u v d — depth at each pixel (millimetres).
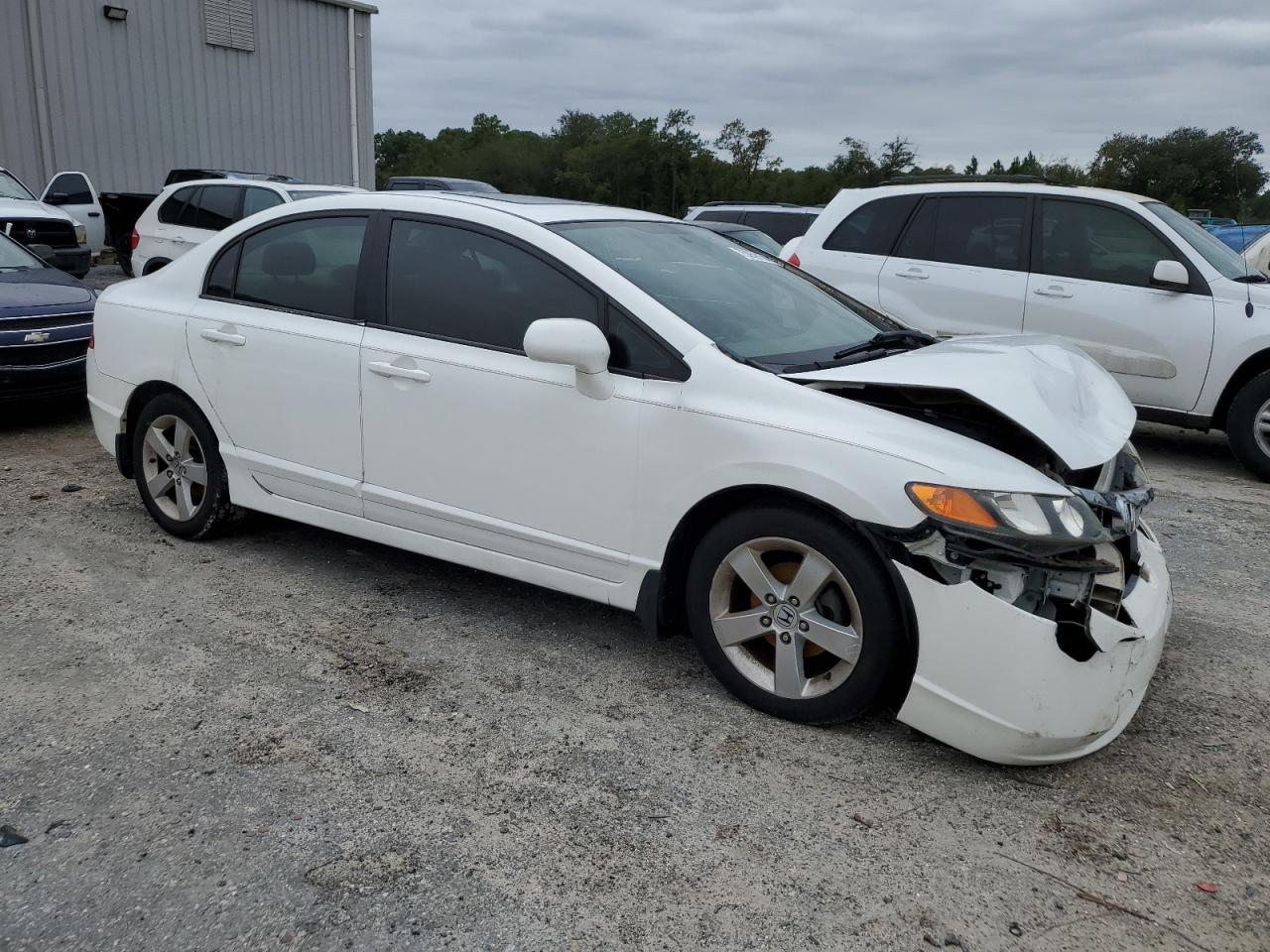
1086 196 6844
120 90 20922
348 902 2309
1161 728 3215
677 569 3324
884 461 2803
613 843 2559
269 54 23578
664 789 2797
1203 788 2875
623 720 3170
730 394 3084
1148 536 3510
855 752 3010
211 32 22266
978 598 2695
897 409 3035
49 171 20016
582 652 3660
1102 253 6777
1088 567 2670
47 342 6566
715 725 3146
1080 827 2680
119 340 4625
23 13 19203
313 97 24797
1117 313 6664
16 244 7922
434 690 3334
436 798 2725
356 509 3969
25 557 4395
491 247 3607
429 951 2170
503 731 3086
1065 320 6844
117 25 20656
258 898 2309
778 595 3066
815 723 3086
